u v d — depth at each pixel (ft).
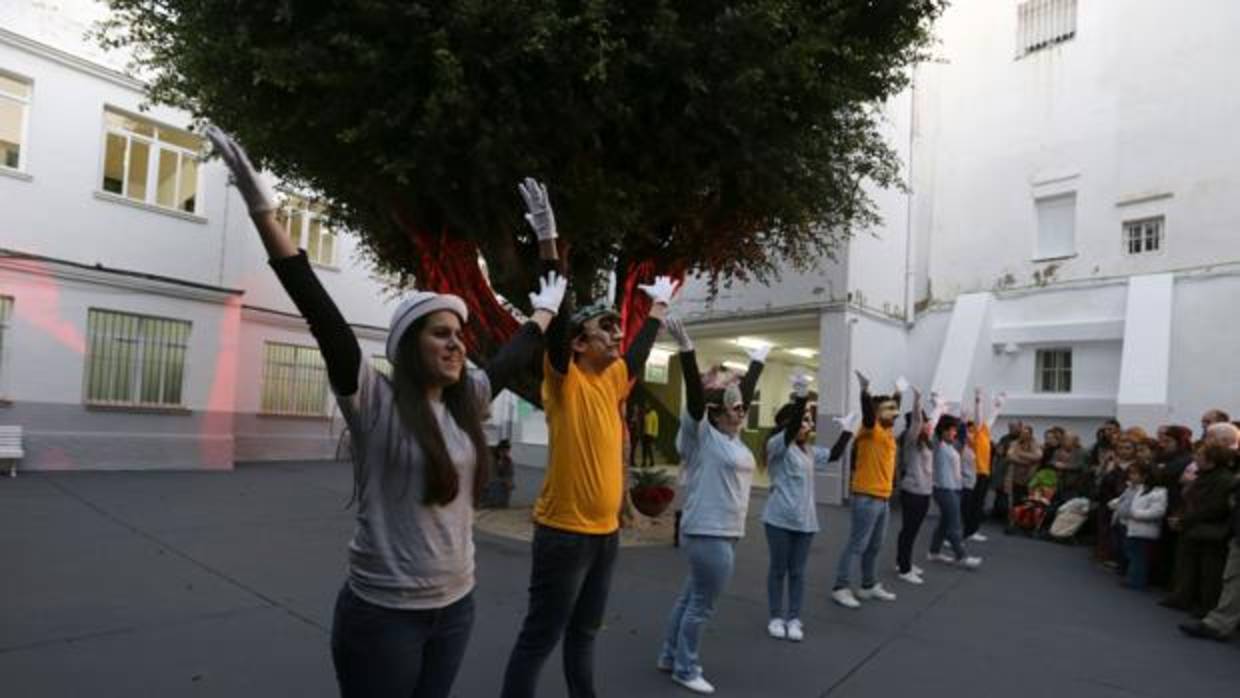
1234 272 41.96
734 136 22.80
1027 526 39.11
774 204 26.94
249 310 53.72
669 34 20.34
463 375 8.55
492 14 18.95
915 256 54.95
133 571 20.84
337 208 31.01
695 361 14.64
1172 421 42.78
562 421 11.01
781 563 18.39
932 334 53.47
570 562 10.85
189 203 48.60
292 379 56.59
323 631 16.88
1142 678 17.54
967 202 53.88
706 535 14.49
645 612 19.83
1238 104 42.93
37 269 41.29
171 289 46.32
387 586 7.46
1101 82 48.49
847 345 47.96
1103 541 31.89
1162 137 45.65
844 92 24.02
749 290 52.95
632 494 33.30
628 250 29.35
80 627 16.25
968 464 34.42
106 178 45.06
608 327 11.53
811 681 15.75
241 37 19.42
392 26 19.20
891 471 22.29
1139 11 47.16
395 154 21.34
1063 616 22.77
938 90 56.08
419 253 28.71
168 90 24.44
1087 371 46.98
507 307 33.37
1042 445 44.27
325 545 25.45
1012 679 16.83
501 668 15.28
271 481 42.42
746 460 14.82
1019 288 50.52
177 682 13.74
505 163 21.35
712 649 17.34
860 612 21.39
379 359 61.05
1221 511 22.82
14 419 40.47
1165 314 43.57
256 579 20.74
